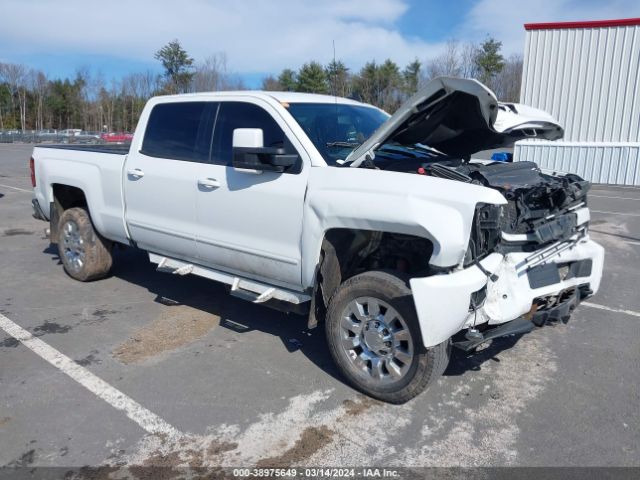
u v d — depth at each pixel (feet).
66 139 145.79
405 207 11.12
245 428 11.11
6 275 21.58
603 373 13.62
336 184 12.32
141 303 18.38
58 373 13.34
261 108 14.42
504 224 12.07
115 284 20.45
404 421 11.40
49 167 20.58
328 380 13.15
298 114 14.16
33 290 19.70
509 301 11.85
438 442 10.67
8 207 38.78
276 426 11.19
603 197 47.26
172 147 16.29
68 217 20.38
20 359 14.08
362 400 12.25
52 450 10.34
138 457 10.18
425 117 12.74
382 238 13.12
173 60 161.38
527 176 13.78
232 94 15.24
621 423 11.39
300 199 12.86
